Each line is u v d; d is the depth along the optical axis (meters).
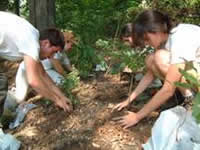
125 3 2.77
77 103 2.22
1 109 2.20
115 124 2.03
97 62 2.54
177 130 1.78
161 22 1.82
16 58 2.00
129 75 2.47
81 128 2.04
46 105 2.29
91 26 2.62
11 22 1.94
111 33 2.79
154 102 1.91
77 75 2.49
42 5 2.66
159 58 1.92
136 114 2.00
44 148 1.97
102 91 2.34
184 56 1.77
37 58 1.93
